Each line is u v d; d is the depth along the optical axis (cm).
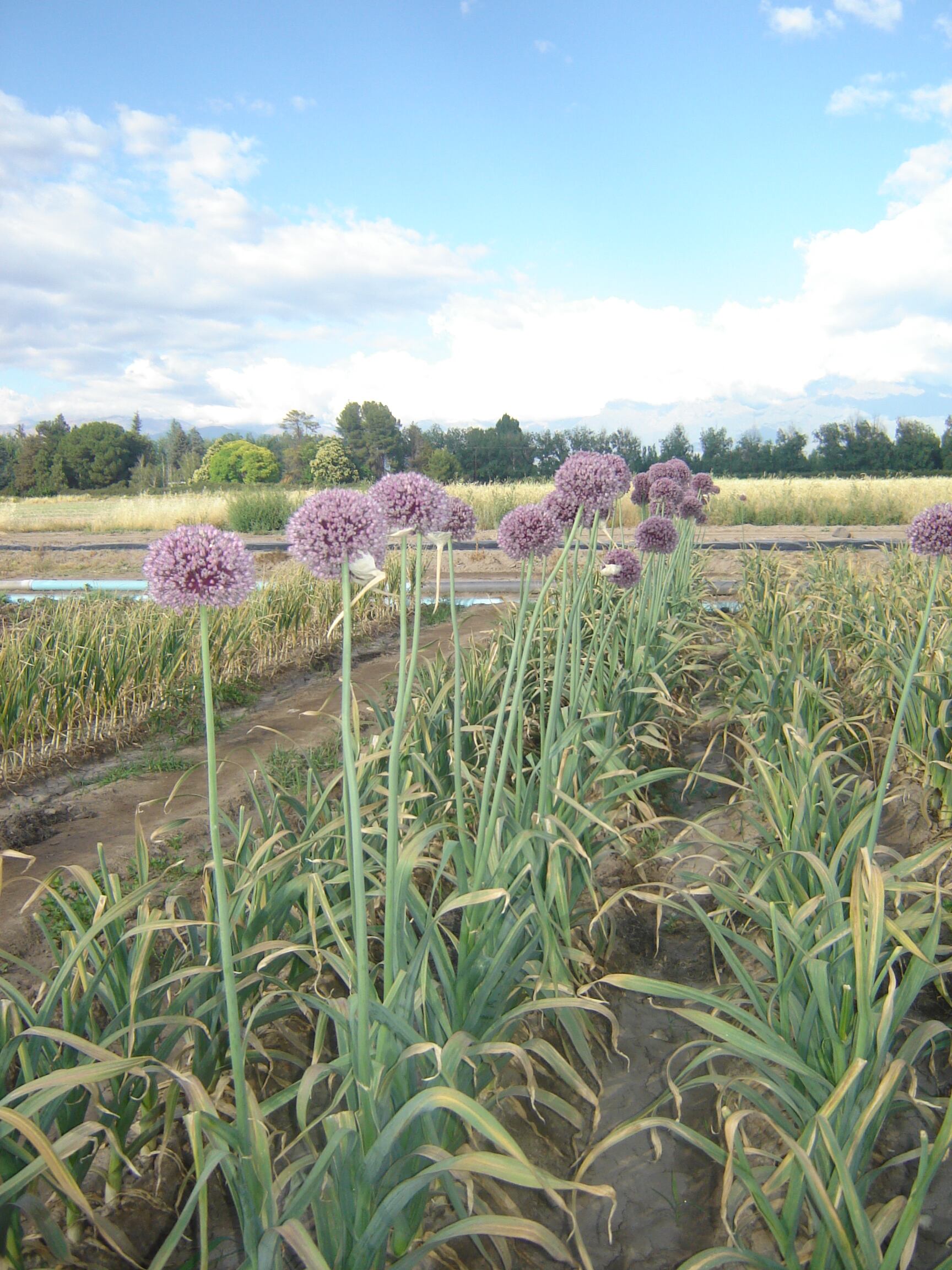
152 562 195
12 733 664
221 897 194
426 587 1617
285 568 1559
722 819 505
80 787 604
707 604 1034
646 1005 356
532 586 1603
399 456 9369
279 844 335
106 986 266
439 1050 207
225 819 330
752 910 307
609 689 520
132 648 811
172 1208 249
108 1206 241
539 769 361
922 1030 241
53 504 4956
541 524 328
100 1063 201
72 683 740
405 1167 223
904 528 2391
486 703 504
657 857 352
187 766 631
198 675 853
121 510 3206
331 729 713
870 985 223
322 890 257
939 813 445
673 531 578
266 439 13438
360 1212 203
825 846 343
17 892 419
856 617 678
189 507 3219
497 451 7262
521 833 289
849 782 497
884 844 453
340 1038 240
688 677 711
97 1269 219
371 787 339
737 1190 255
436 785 369
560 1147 282
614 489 346
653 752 600
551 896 322
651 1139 268
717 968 372
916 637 556
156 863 452
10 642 753
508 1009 316
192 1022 237
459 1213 245
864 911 250
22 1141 220
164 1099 265
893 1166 238
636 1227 252
